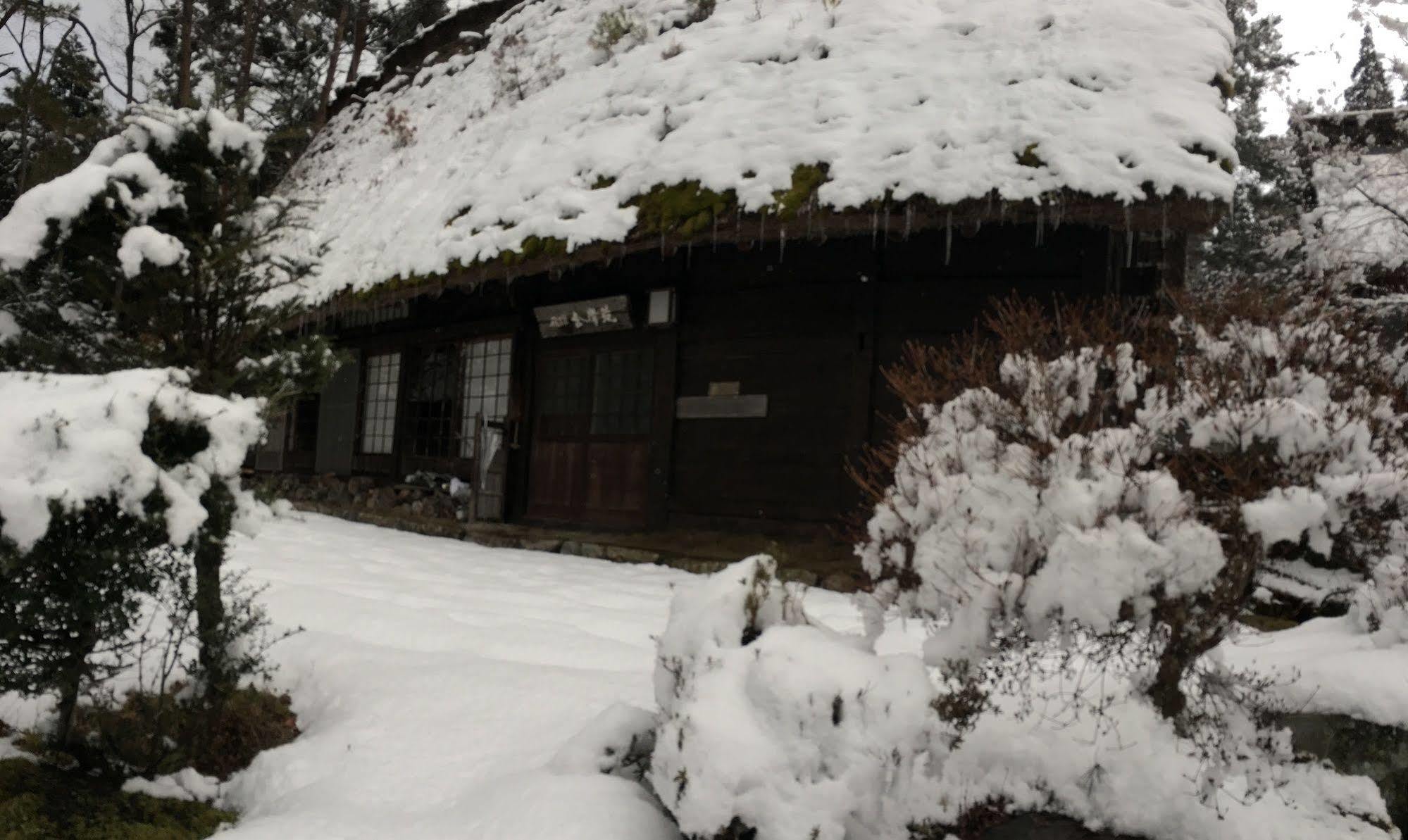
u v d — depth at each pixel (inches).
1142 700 115.0
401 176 420.2
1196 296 136.9
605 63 357.1
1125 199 193.3
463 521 364.8
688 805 90.6
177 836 106.3
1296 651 143.2
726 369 289.7
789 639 103.0
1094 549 98.0
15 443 98.2
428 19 799.7
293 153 667.4
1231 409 107.5
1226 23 242.4
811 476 267.9
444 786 114.9
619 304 312.0
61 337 127.8
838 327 266.7
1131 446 104.2
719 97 274.1
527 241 270.5
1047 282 240.8
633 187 258.1
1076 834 105.0
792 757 92.7
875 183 215.0
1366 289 352.5
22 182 414.6
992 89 229.8
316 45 816.9
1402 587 119.4
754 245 281.4
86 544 102.5
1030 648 110.5
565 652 165.3
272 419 132.2
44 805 105.1
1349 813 109.3
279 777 119.0
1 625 100.5
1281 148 395.5
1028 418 109.5
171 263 125.8
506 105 388.5
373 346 468.8
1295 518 98.5
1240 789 111.0
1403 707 117.3
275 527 333.7
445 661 152.0
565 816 96.9
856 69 256.8
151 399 107.1
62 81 620.7
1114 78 221.6
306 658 156.0
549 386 350.6
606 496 322.3
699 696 96.9
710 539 282.4
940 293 251.8
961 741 111.3
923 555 107.7
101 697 127.6
